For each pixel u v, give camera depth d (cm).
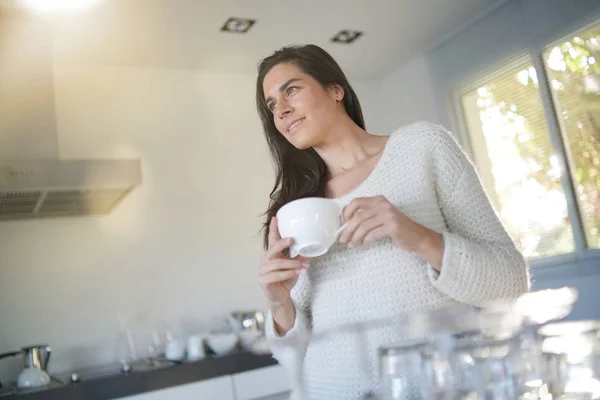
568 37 272
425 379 57
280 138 123
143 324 272
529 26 285
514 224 305
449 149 101
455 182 100
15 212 240
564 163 275
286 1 257
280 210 93
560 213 280
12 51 230
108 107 288
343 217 91
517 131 301
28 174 199
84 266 267
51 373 251
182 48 285
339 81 117
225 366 225
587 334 58
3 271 253
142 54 285
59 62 281
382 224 88
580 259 268
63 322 258
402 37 317
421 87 346
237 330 269
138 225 282
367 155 113
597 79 261
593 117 264
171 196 292
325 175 120
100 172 211
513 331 60
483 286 87
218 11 255
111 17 246
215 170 306
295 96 111
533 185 294
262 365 231
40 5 231
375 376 62
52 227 265
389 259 97
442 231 97
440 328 62
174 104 304
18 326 251
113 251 274
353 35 303
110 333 265
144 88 299
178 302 282
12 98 225
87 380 207
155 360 252
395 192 102
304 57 114
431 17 300
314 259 105
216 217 300
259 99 125
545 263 283
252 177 314
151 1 238
